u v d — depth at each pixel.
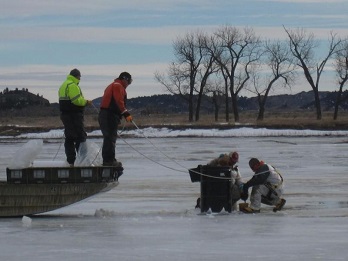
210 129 158.12
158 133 154.62
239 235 26.44
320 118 199.12
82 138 32.34
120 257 22.59
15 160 30.91
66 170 31.09
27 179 30.91
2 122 190.00
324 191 42.06
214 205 32.28
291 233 26.83
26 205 30.97
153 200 38.41
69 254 23.06
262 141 121.62
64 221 30.33
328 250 23.52
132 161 69.88
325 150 89.25
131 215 32.34
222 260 22.08
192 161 69.44
